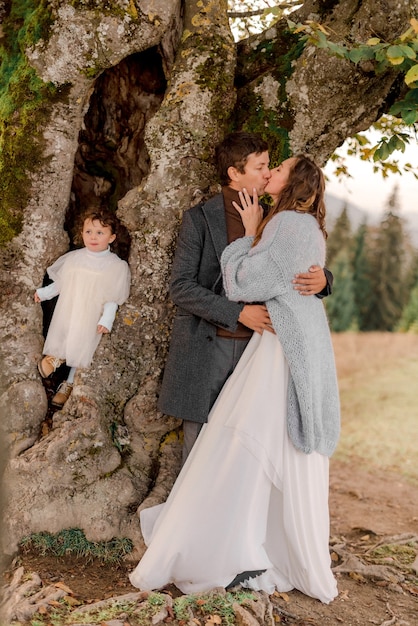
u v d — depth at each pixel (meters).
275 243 3.07
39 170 3.56
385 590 3.62
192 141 3.58
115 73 3.97
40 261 3.65
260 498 3.09
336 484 7.19
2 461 1.72
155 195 3.59
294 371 3.07
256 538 3.09
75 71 3.46
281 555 3.27
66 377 3.95
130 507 3.53
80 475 3.45
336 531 5.34
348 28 3.64
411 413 11.49
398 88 3.92
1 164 3.60
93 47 3.42
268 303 3.12
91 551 3.39
